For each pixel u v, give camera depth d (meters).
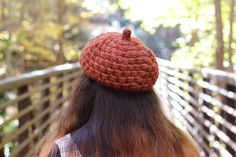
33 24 12.76
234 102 4.23
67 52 14.43
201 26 11.41
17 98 3.99
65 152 1.31
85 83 1.42
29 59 12.90
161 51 21.81
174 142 1.39
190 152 1.40
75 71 8.11
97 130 1.34
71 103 1.45
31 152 4.24
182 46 11.85
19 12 12.71
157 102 1.41
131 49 1.35
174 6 11.30
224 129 4.48
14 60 12.47
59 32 13.14
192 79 6.23
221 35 8.98
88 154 1.30
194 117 5.97
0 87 3.32
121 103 1.37
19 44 12.26
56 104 5.96
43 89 5.10
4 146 3.58
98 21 20.62
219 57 8.91
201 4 11.16
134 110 1.36
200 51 10.98
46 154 1.42
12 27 12.15
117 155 1.31
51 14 13.97
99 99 1.38
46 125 5.04
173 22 11.52
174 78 8.18
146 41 22.27
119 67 1.33
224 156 4.27
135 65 1.33
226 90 4.21
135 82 1.33
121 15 23.09
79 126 1.43
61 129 1.46
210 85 4.98
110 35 1.40
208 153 5.11
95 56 1.35
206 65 10.84
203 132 5.34
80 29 15.57
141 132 1.34
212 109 5.49
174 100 7.85
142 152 1.32
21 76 4.13
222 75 4.30
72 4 14.98
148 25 11.64
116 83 1.34
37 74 4.79
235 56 11.17
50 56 13.02
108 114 1.36
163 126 1.38
